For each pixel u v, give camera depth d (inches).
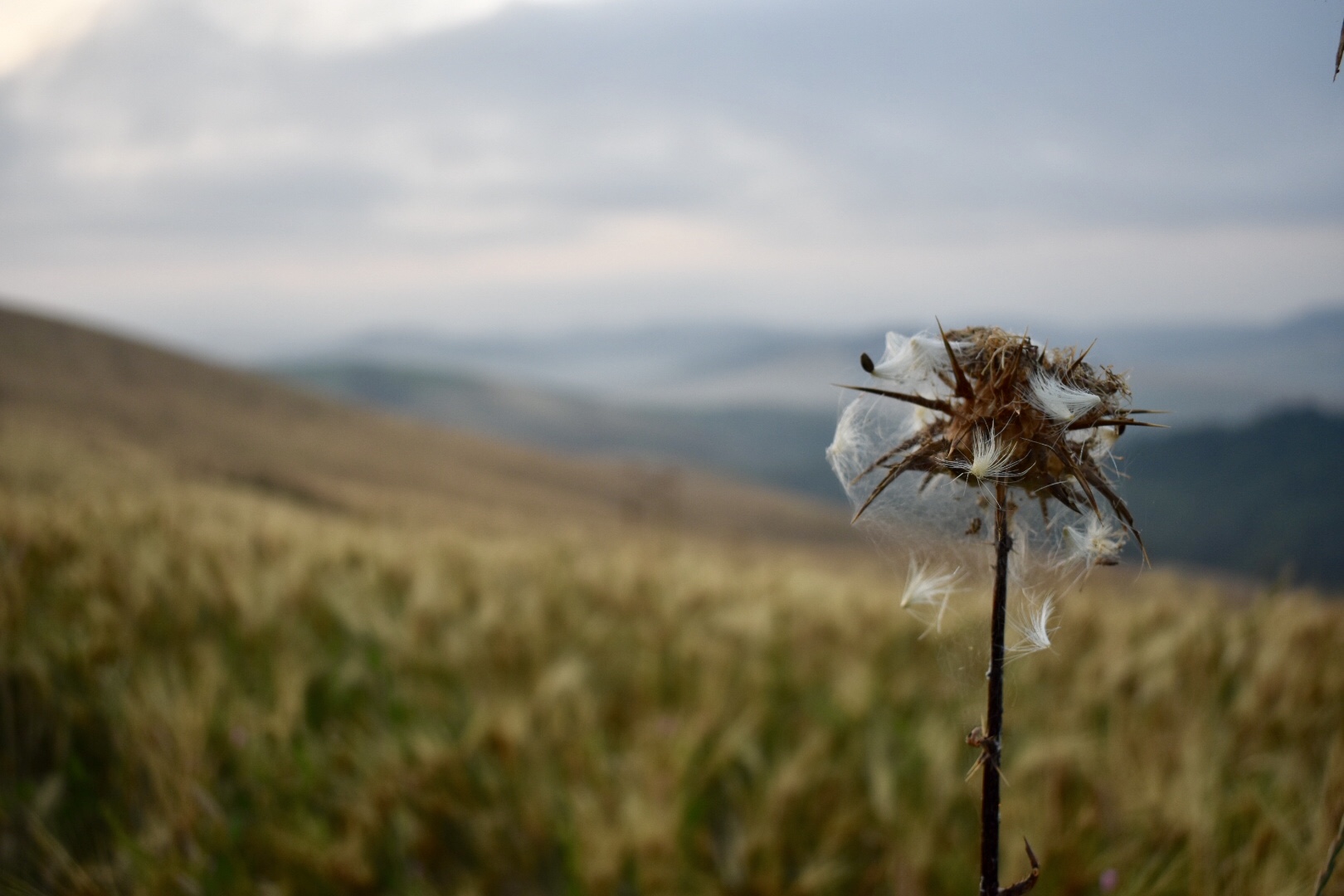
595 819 122.6
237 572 203.0
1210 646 170.9
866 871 122.6
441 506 1222.3
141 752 126.6
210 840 117.1
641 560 303.0
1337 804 103.7
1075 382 45.5
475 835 125.3
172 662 152.3
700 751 151.4
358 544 277.9
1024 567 44.7
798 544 2755.9
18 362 2252.7
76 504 247.0
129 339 2928.2
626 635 209.5
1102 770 130.6
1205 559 3415.4
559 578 262.2
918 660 197.3
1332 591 201.9
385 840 126.6
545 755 142.7
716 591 266.2
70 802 124.3
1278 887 99.6
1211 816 113.3
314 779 136.9
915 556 45.8
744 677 181.3
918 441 45.9
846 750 157.9
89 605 167.6
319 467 2117.4
